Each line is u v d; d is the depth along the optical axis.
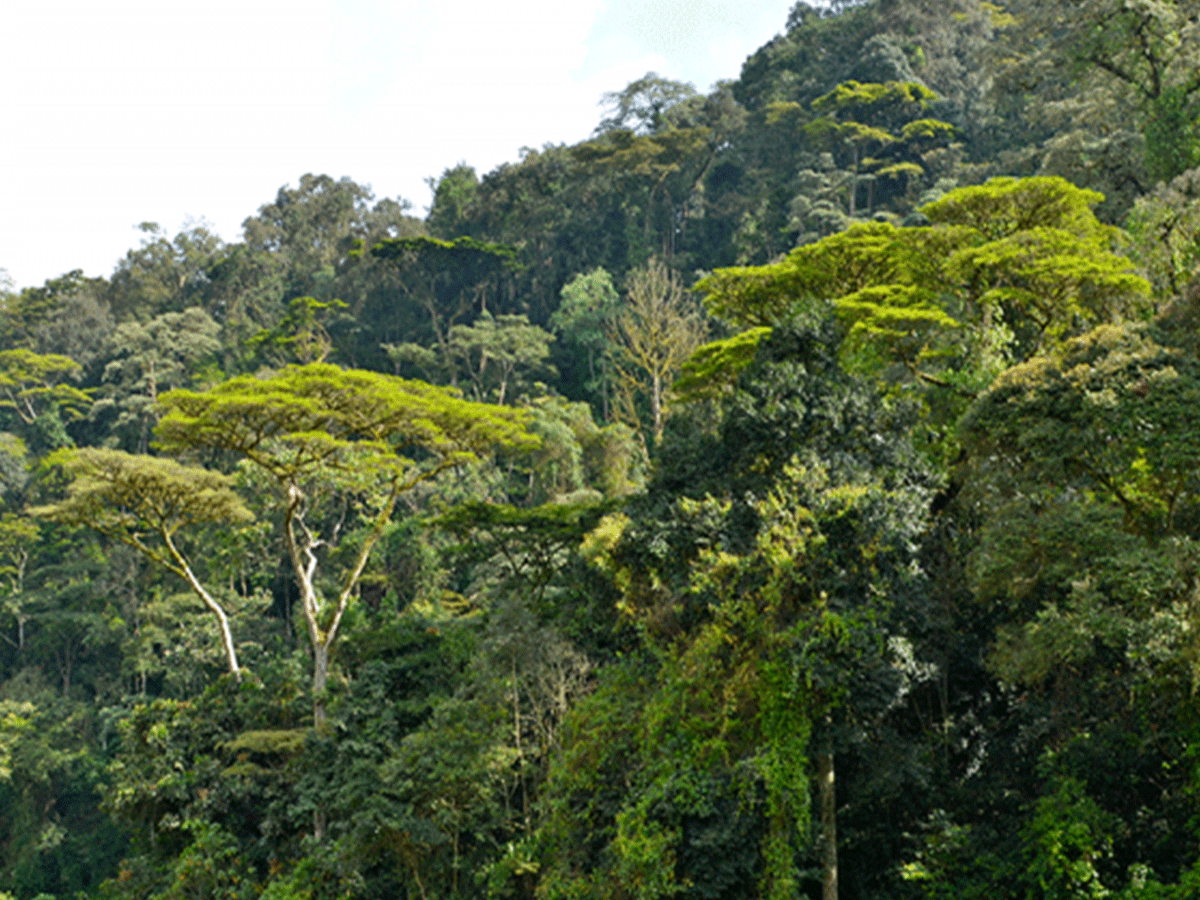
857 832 17.61
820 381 18.75
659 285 52.56
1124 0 30.41
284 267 96.25
